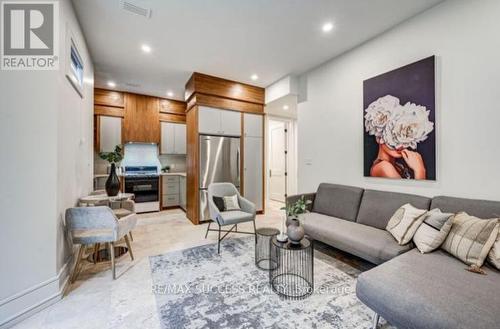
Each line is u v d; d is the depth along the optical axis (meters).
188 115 4.28
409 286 1.26
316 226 2.51
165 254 2.62
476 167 1.93
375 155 2.70
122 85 4.40
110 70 3.69
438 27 2.16
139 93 4.89
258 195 4.61
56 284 1.71
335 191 3.02
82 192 2.73
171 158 5.68
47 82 1.69
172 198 5.21
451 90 2.07
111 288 1.91
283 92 3.99
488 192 1.87
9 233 1.48
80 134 2.57
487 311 1.04
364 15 2.33
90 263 2.38
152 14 2.30
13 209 1.50
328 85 3.36
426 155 2.23
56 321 1.51
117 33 2.64
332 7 2.20
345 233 2.23
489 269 1.44
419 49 2.30
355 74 2.97
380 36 2.67
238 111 4.32
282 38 2.76
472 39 1.94
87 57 2.91
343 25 2.50
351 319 1.54
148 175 4.88
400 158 2.45
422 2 2.13
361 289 1.39
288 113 5.29
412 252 1.73
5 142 1.46
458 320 1.01
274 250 2.37
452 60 2.07
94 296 1.80
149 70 3.70
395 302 1.21
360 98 2.91
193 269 2.25
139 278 2.08
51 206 1.69
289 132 5.78
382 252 1.88
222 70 3.69
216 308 1.65
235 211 3.09
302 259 2.34
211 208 2.99
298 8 2.22
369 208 2.54
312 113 3.64
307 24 2.48
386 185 2.62
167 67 3.59
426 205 2.12
